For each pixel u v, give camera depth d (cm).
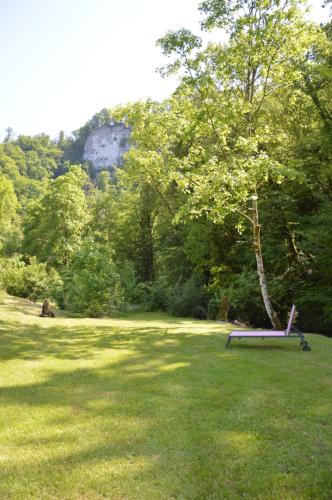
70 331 1319
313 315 2123
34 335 1198
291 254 2128
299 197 2122
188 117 1467
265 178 1257
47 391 705
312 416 597
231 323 2058
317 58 1906
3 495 402
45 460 468
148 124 1669
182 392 703
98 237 4400
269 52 1281
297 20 1234
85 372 829
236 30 1293
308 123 2075
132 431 545
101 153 18738
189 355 992
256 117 1495
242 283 2086
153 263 3922
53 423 571
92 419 586
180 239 3088
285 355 1002
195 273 2852
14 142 18038
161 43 1330
